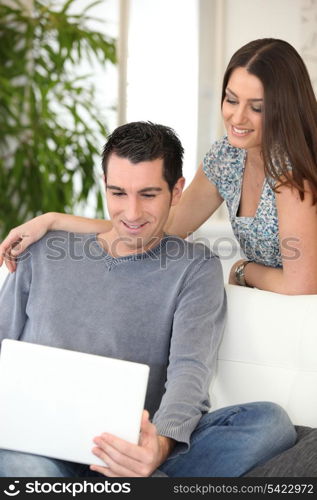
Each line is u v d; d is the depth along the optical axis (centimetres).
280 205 206
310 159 201
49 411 155
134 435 152
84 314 187
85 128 477
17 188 473
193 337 179
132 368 153
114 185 182
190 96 430
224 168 229
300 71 202
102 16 538
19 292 194
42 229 198
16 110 486
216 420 172
